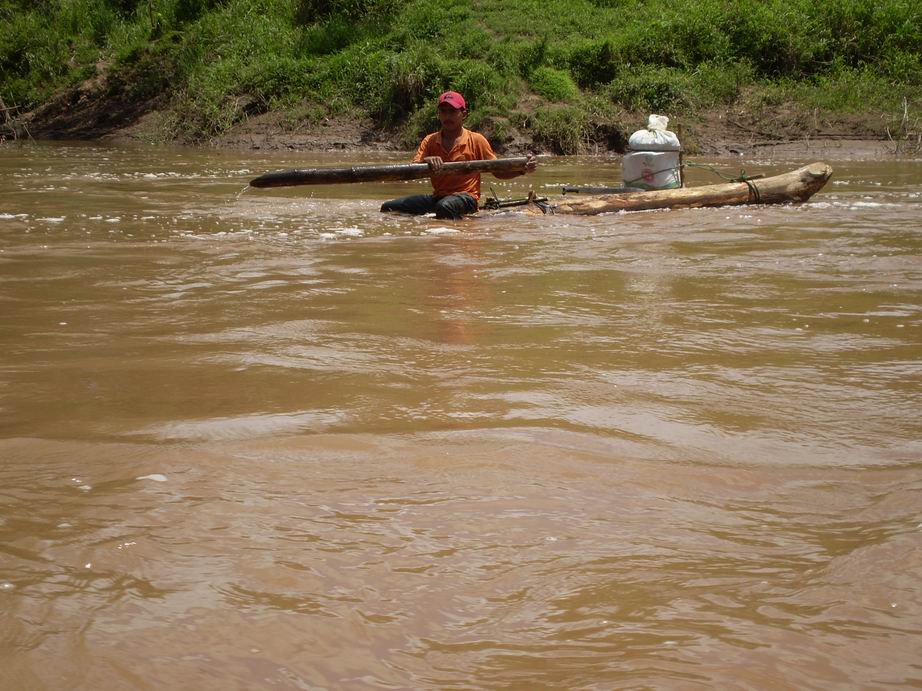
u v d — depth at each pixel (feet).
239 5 76.33
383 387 9.34
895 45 64.64
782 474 7.20
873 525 6.17
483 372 9.95
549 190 34.40
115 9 84.48
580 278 15.98
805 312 13.28
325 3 74.08
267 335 11.62
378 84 62.49
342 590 5.17
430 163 24.86
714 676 4.36
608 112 58.75
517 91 60.08
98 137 68.33
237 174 40.29
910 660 4.52
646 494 6.72
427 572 5.40
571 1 72.95
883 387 9.64
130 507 6.26
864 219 24.27
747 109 59.77
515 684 4.30
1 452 7.36
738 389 9.49
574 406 8.80
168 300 13.91
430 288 14.98
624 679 4.33
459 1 71.82
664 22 65.41
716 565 5.56
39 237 20.67
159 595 5.07
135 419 8.26
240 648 4.58
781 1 69.00
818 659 4.52
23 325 12.22
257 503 6.37
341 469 7.07
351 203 29.37
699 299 14.19
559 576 5.38
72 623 4.76
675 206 26.71
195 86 67.51
